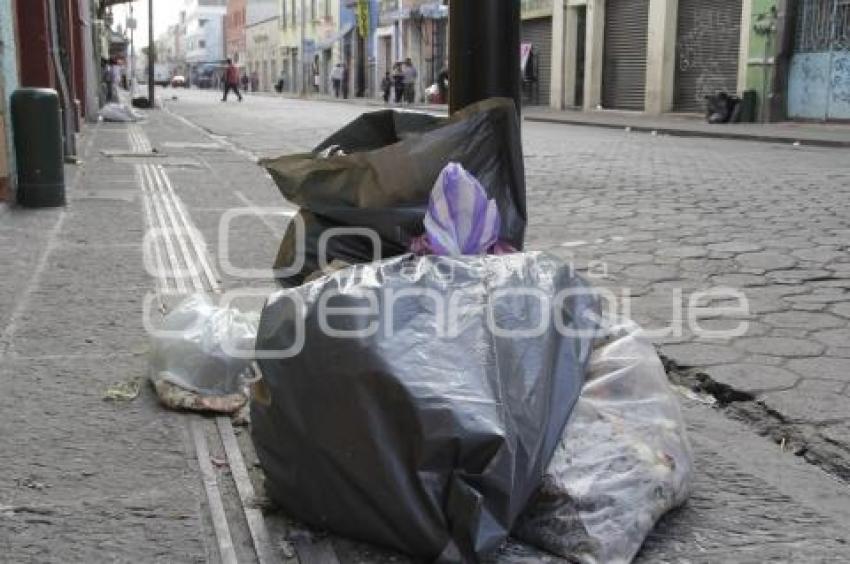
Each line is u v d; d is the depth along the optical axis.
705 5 24.00
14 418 3.34
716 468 3.05
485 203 2.95
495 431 2.31
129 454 3.07
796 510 2.77
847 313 4.88
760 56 21.75
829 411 3.52
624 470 2.49
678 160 13.45
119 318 4.61
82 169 11.44
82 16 20.81
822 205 8.63
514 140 3.20
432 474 2.33
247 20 85.50
